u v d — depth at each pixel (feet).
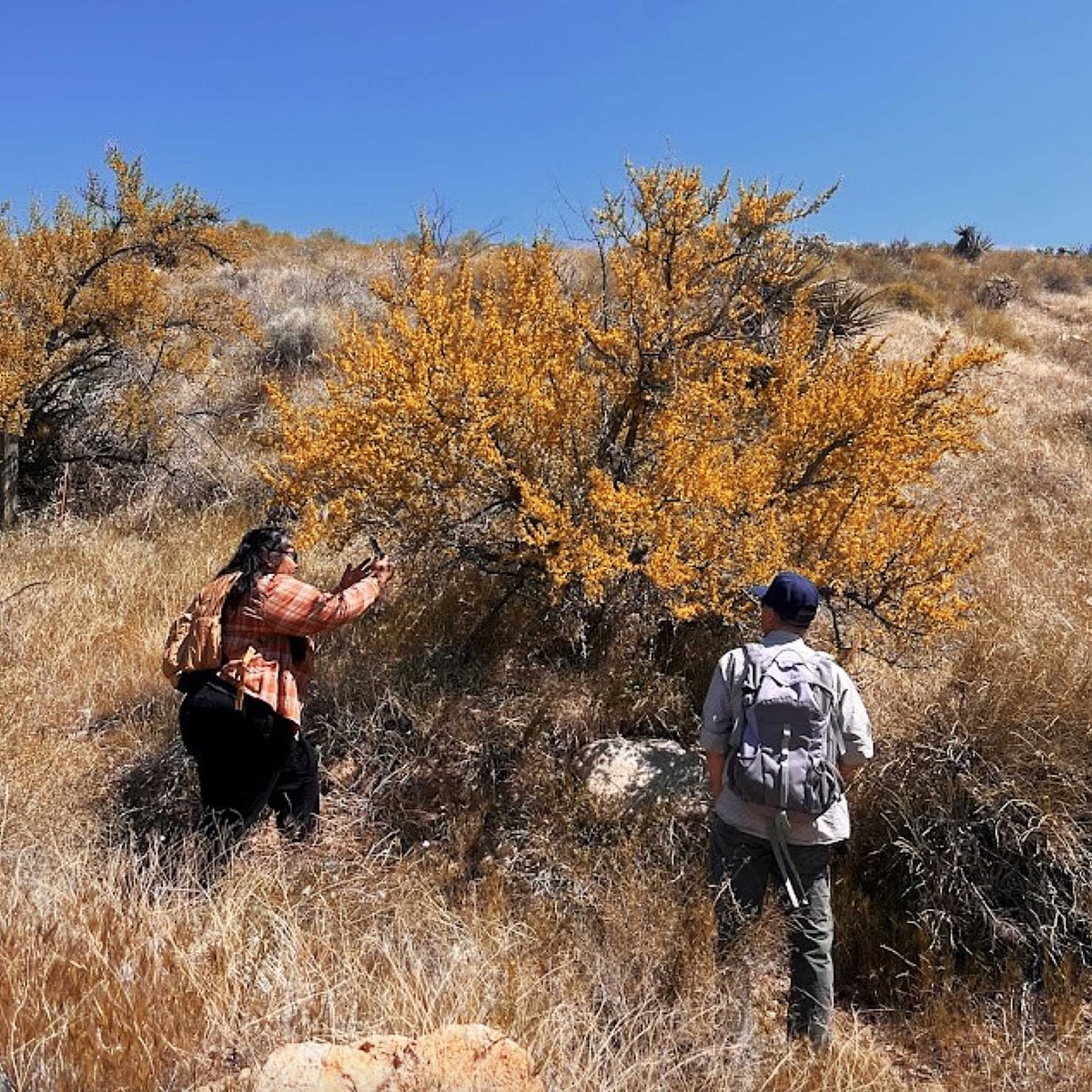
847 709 10.63
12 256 26.55
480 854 13.16
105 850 12.40
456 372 13.91
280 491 15.07
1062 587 18.39
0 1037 8.06
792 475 15.30
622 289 15.51
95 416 29.81
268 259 57.72
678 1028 9.71
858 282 55.88
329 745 15.10
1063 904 12.14
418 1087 7.63
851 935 12.34
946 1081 10.64
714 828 11.23
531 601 16.28
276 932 10.18
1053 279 76.54
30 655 17.66
